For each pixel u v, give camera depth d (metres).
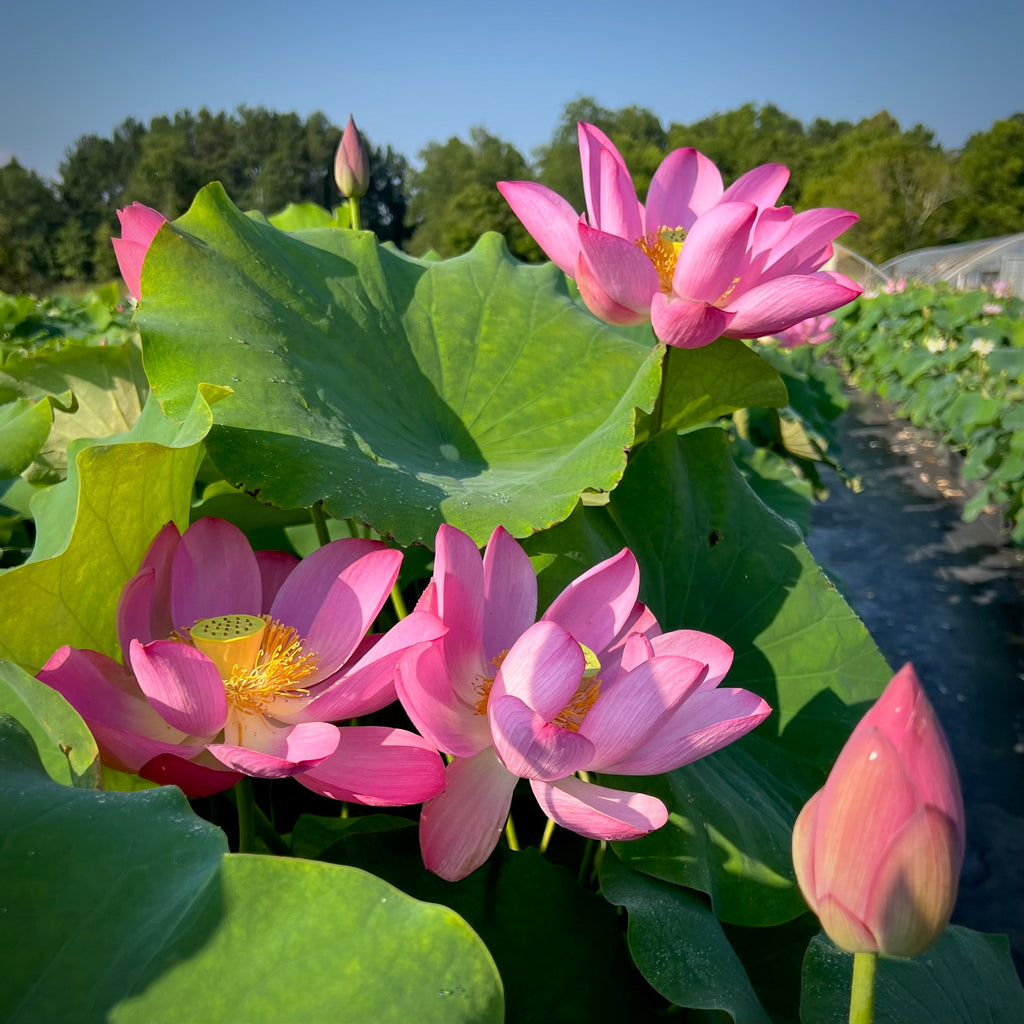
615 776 0.54
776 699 0.69
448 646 0.48
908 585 2.96
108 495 0.47
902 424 5.68
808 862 0.40
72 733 0.40
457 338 0.86
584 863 0.61
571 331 0.89
